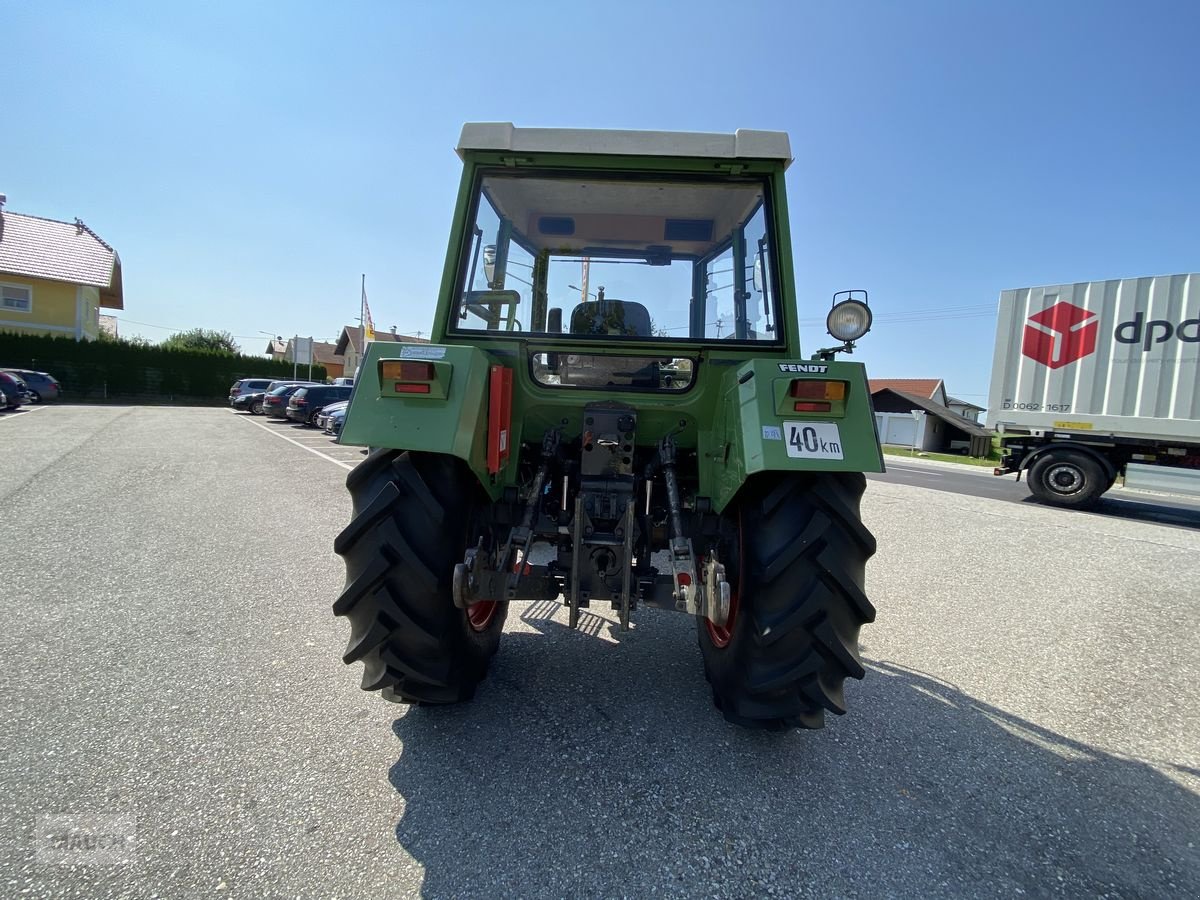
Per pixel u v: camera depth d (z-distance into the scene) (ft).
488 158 9.11
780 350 8.95
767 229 9.07
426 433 7.13
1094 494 32.65
